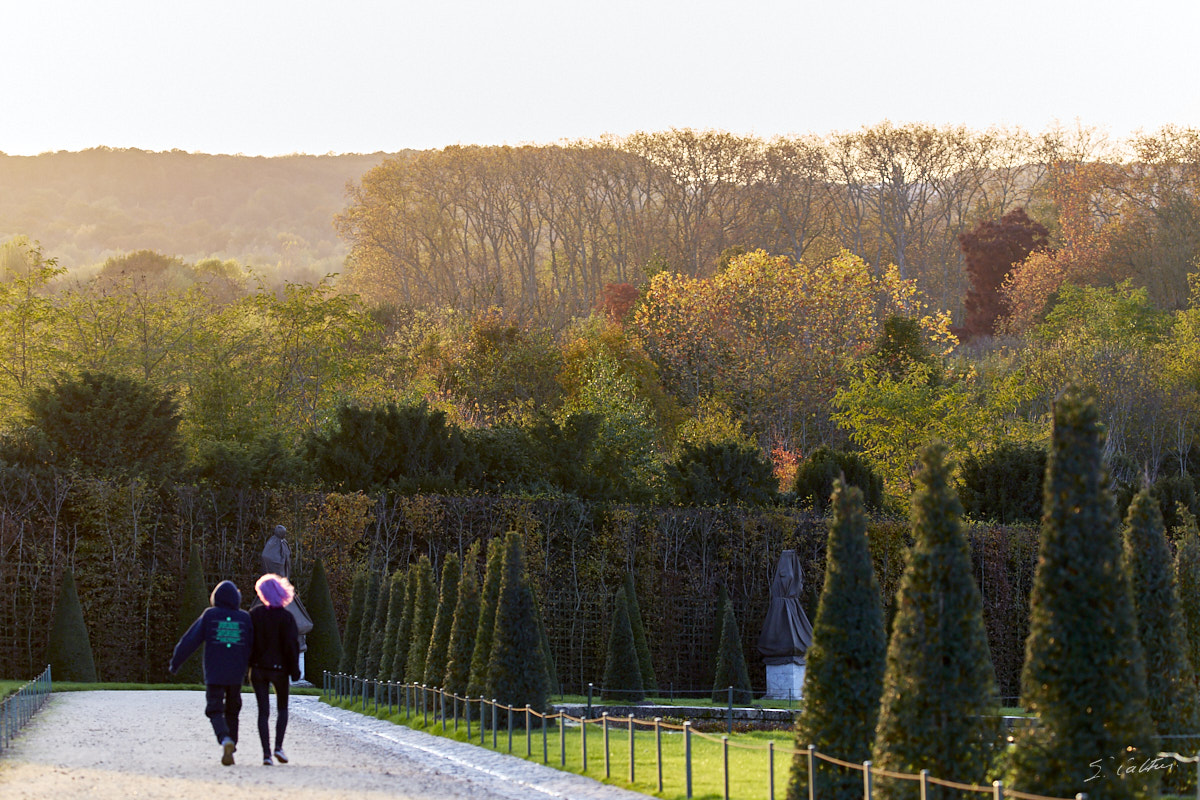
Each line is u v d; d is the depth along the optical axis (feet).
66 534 162.61
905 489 241.55
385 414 198.39
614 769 75.56
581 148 514.68
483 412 287.69
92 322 245.24
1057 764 48.96
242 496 172.45
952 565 53.26
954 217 524.93
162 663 163.43
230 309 275.39
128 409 179.63
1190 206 412.57
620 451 236.22
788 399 306.35
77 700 116.78
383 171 522.47
